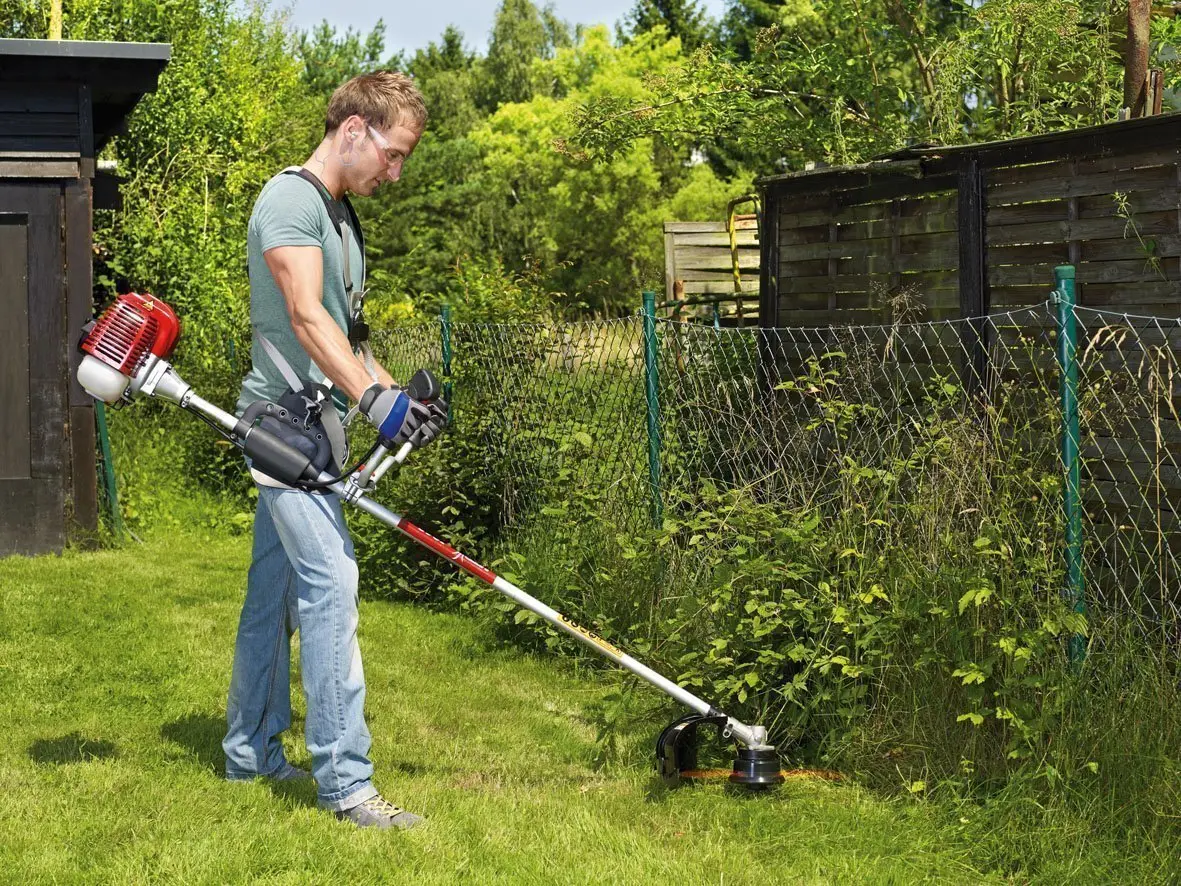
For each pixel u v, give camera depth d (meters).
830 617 4.19
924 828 3.60
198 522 9.25
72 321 8.12
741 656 4.40
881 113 11.13
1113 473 4.58
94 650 5.60
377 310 14.64
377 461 3.58
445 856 3.34
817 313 6.49
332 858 3.27
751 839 3.61
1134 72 6.46
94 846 3.35
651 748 4.34
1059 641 3.70
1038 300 5.23
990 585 3.72
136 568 7.57
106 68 8.05
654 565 5.30
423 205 44.41
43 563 7.67
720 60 11.69
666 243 11.88
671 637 4.49
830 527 4.48
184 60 15.90
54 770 3.97
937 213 5.75
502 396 6.79
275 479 3.55
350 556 3.62
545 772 4.21
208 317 13.82
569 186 40.22
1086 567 4.05
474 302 7.84
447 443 6.98
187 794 3.74
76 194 8.09
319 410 3.57
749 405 6.06
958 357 5.54
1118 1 8.96
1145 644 3.61
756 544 4.55
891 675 4.04
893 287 5.99
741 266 12.01
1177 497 4.37
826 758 4.08
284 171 3.55
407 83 3.62
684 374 5.81
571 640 5.64
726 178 40.91
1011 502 3.87
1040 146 5.17
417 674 5.43
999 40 9.65
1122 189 4.87
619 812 3.79
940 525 4.04
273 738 3.98
